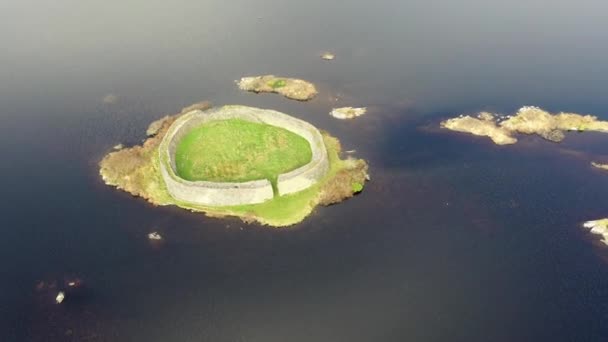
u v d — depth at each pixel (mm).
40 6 181875
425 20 170875
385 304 71875
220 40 154250
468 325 69062
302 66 139000
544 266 78188
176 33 159125
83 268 76438
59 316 69438
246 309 70625
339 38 156250
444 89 128375
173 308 70688
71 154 102562
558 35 160375
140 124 113062
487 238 83188
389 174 97250
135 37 156500
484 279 76000
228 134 104312
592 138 110000
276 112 108875
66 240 81375
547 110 119188
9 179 94875
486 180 96125
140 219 85562
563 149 105875
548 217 87688
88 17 172500
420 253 80188
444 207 89438
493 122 114000
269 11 177000
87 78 132875
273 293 73000
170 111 118125
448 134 110000
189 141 103062
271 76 131875
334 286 74312
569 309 71438
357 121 114250
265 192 88125
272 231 83375
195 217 86062
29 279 74688
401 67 139250
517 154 103875
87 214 86750
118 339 66562
